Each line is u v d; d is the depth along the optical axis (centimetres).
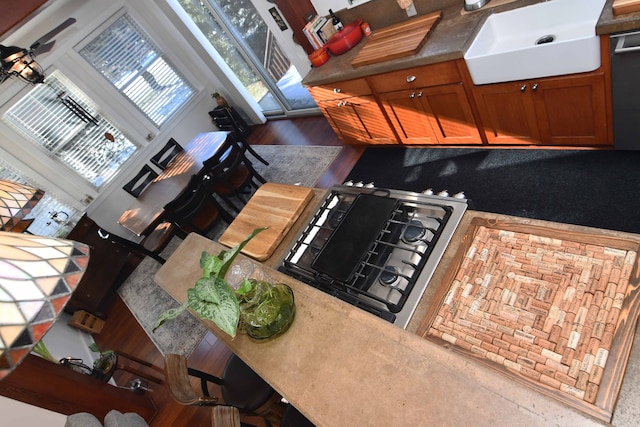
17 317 51
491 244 113
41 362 216
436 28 260
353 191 163
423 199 139
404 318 110
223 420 116
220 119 473
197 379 288
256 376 183
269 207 182
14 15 281
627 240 94
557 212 230
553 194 239
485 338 94
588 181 231
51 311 55
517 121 241
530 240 108
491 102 239
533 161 261
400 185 318
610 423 72
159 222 345
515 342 90
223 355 298
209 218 381
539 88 211
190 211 343
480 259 111
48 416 206
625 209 210
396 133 325
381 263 132
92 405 237
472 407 81
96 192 451
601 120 207
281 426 148
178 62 506
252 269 153
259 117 562
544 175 250
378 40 289
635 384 75
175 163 430
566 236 103
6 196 103
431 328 103
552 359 84
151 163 488
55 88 414
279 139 505
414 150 339
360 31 312
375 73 275
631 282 87
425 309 110
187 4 468
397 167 336
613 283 89
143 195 407
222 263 104
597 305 87
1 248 57
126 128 469
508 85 221
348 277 127
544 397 76
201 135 462
